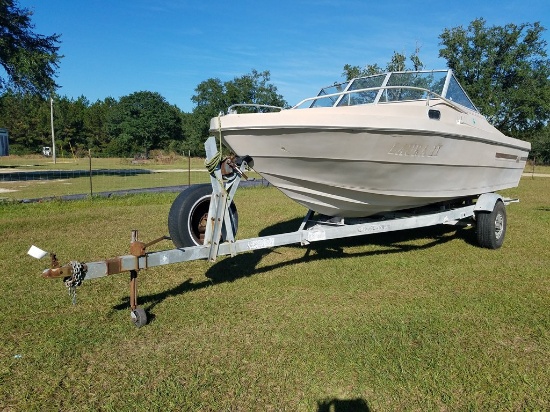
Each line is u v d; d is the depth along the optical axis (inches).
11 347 123.6
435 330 134.7
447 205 260.2
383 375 108.4
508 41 1252.5
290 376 108.9
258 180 724.7
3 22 879.7
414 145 183.0
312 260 219.9
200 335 132.7
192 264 212.8
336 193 198.1
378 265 209.8
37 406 96.7
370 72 999.0
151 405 97.0
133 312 138.9
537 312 149.2
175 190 564.4
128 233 284.0
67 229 297.4
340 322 141.0
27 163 1659.7
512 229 305.4
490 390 102.5
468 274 195.3
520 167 315.9
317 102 226.1
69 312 150.0
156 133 2748.5
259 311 151.9
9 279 185.3
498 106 1214.3
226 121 173.6
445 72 234.4
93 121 2886.3
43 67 906.7
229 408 95.9
